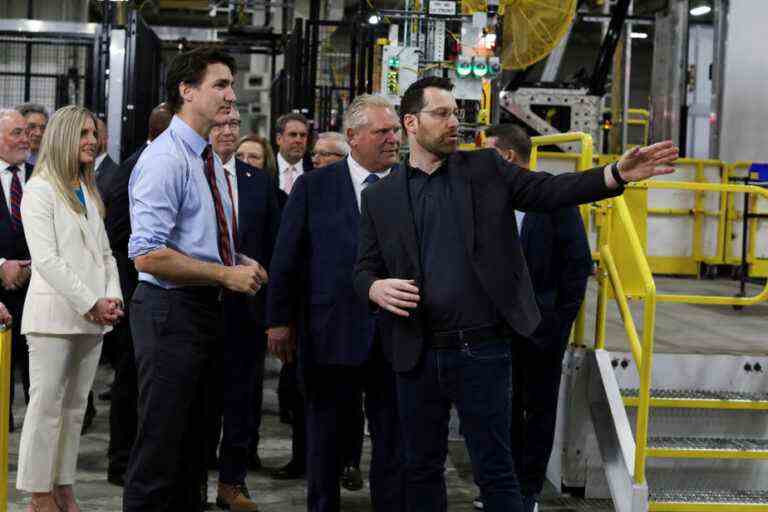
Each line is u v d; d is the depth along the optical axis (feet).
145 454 10.18
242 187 15.07
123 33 29.37
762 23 33.50
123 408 15.78
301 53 33.12
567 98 33.63
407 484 10.46
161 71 37.37
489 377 9.93
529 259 13.28
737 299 14.53
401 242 10.22
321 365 12.13
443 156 10.43
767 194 15.23
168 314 10.19
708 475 15.78
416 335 10.14
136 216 9.99
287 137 20.56
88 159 13.47
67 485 13.82
